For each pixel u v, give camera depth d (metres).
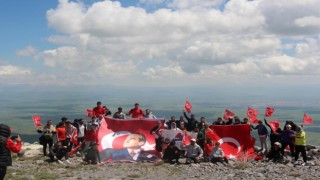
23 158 28.28
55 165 25.56
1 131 12.80
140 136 29.56
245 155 28.16
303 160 25.69
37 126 30.45
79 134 30.70
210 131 29.17
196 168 24.80
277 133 28.52
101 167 25.34
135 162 28.02
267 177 20.84
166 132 29.88
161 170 24.19
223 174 22.48
